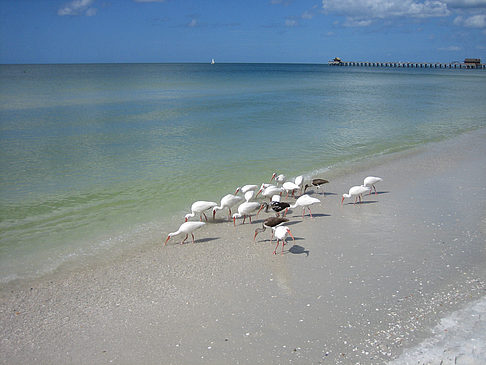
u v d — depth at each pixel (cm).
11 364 743
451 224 1323
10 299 948
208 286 987
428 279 984
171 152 2383
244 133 2981
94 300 939
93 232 1326
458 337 764
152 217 1455
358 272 1033
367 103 5119
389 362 713
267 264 1095
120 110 4134
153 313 883
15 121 3369
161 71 17575
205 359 741
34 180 1844
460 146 2580
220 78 11781
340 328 812
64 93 5994
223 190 1753
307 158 2289
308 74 15662
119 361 744
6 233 1306
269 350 758
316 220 1409
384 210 1480
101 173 1961
